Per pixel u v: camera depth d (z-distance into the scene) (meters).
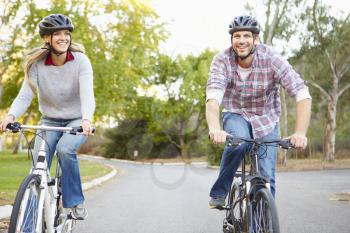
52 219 6.22
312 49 45.16
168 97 68.50
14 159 49.56
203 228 9.75
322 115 53.84
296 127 6.27
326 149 47.72
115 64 41.31
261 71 6.57
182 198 15.63
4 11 40.28
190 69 67.81
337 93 47.94
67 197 6.52
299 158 55.25
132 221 10.57
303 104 6.32
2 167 33.06
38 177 5.75
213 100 6.32
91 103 6.54
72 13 40.41
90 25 41.03
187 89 66.44
